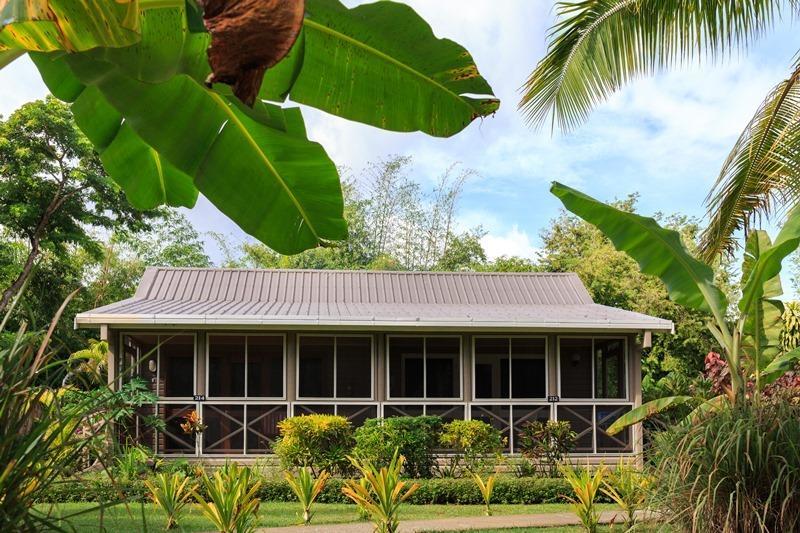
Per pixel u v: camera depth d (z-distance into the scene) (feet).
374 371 50.42
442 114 11.03
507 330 49.47
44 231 77.77
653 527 20.61
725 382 38.96
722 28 25.52
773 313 23.70
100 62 9.05
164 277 59.21
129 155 13.05
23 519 7.64
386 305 56.13
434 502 37.68
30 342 8.03
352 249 116.26
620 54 27.68
